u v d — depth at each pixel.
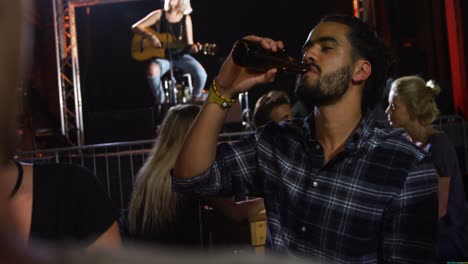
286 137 1.61
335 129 1.55
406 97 2.79
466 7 7.96
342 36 1.53
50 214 1.12
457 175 2.61
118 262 0.17
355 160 1.49
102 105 10.78
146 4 10.58
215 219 2.35
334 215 1.47
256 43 1.44
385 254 1.43
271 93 3.29
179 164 1.56
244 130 7.16
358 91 1.57
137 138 7.57
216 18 10.77
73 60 8.91
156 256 0.17
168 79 8.42
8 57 0.18
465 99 7.98
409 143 1.50
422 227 1.43
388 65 1.67
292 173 1.55
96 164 5.19
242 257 0.19
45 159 5.18
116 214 1.23
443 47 8.46
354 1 8.74
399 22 9.23
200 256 0.18
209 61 10.05
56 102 9.18
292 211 1.52
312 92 1.52
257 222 2.35
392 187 1.44
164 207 2.29
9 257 0.17
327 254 1.46
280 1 10.59
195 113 2.41
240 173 1.63
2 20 0.18
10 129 0.19
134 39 7.94
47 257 0.18
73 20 8.98
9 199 0.22
